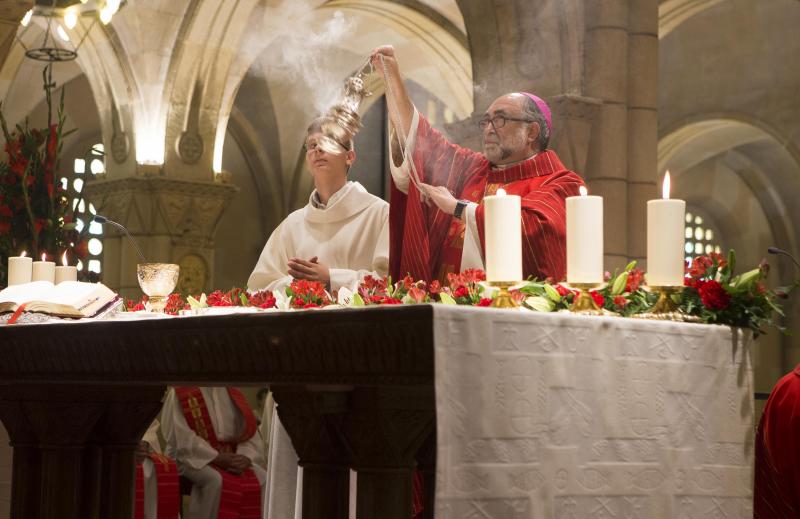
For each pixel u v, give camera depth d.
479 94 12.29
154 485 6.64
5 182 5.75
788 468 3.34
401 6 18.17
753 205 27.48
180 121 15.58
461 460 2.20
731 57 21.66
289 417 2.79
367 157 22.59
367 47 19.95
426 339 2.15
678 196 26.78
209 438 7.14
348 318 2.25
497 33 12.16
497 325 2.29
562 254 3.51
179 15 15.06
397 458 2.49
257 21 16.06
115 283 15.72
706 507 2.77
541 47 12.02
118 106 15.68
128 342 2.81
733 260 3.03
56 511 3.65
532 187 3.77
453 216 3.94
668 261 2.83
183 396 7.16
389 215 4.04
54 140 5.89
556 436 2.40
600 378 2.52
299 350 2.37
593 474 2.48
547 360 2.40
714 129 23.17
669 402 2.69
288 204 21.64
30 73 18.75
